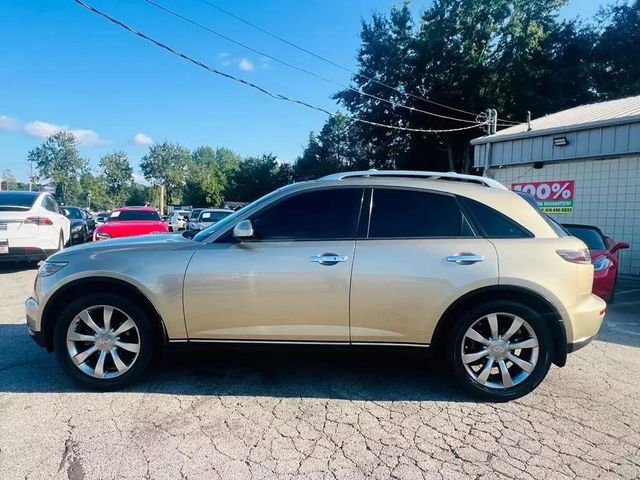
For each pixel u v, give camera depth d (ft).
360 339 11.32
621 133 33.55
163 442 9.21
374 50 104.06
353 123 117.29
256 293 11.19
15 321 18.19
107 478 8.02
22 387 11.76
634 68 88.63
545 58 95.66
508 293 11.22
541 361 11.23
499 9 91.45
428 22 99.35
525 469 8.50
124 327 11.54
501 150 42.88
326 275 11.10
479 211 11.64
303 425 10.02
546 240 11.44
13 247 27.53
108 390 11.58
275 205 11.84
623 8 89.25
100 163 367.45
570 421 10.41
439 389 12.06
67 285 11.43
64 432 9.53
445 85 97.66
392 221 11.62
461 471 8.40
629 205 34.19
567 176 37.91
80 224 47.80
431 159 108.68
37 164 353.92
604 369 13.79
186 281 11.25
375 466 8.52
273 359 14.05
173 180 353.92
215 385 12.08
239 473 8.23
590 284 11.60
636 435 9.81
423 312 11.09
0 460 8.49
